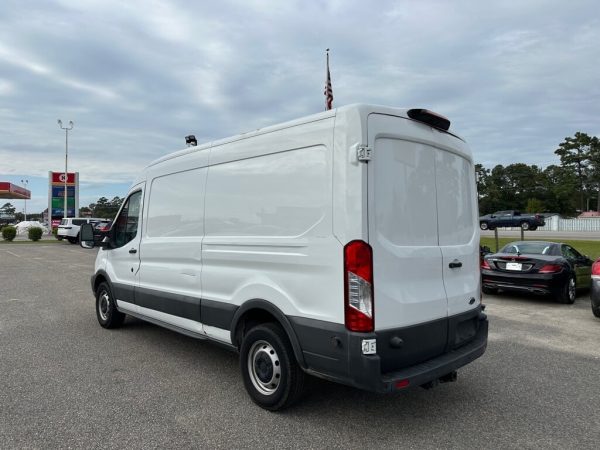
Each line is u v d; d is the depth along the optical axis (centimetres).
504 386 455
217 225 455
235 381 463
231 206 439
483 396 429
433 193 394
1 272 1427
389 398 422
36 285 1141
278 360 384
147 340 617
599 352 574
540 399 422
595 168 7525
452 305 397
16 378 465
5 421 366
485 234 3378
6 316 767
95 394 424
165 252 532
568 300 911
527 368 511
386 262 339
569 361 536
